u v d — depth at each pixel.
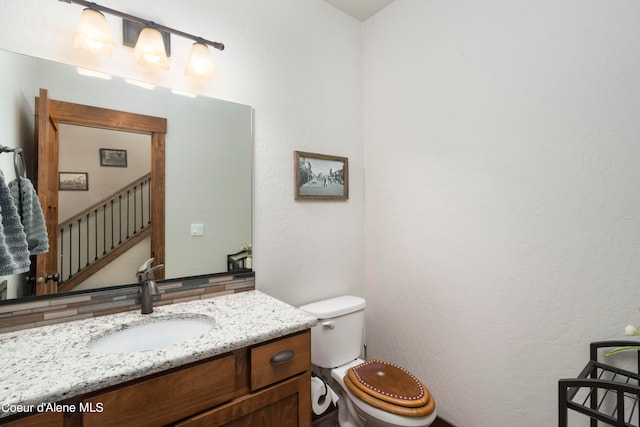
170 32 1.26
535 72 1.29
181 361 0.82
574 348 1.21
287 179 1.72
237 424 0.94
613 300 1.11
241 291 1.53
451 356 1.62
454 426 1.61
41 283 1.07
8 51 1.03
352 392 1.37
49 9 1.10
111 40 1.12
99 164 1.19
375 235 2.05
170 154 1.35
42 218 1.08
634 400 1.06
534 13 1.29
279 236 1.69
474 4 1.50
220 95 1.48
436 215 1.68
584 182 1.17
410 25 1.81
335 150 1.96
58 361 0.80
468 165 1.53
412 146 1.81
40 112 1.08
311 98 1.83
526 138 1.33
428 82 1.71
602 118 1.13
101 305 1.17
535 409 1.32
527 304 1.33
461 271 1.57
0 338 0.96
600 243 1.14
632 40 1.06
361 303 1.77
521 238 1.35
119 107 1.23
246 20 1.56
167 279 1.33
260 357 0.99
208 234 1.45
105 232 1.20
